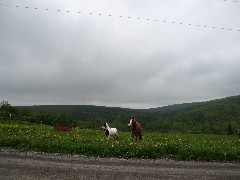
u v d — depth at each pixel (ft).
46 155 50.75
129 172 39.60
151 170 41.75
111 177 36.01
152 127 541.34
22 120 274.98
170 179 36.78
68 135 107.04
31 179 33.09
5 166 39.22
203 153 56.70
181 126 523.29
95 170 39.63
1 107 298.35
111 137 109.40
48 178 33.91
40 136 87.51
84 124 311.88
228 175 41.09
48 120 302.86
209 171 43.19
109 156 53.47
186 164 48.47
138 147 58.80
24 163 41.93
